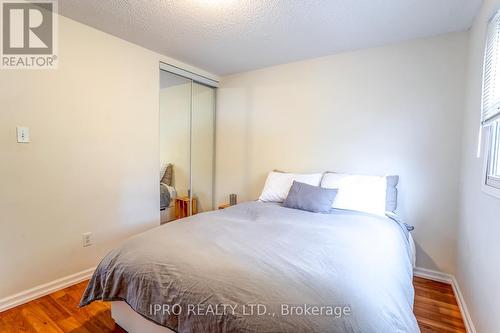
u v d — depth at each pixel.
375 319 0.85
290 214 2.11
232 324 0.92
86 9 1.90
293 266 1.15
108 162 2.34
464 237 1.91
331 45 2.49
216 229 1.65
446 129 2.22
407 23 2.05
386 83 2.46
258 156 3.27
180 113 3.10
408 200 2.38
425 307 1.85
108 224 2.36
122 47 2.40
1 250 1.75
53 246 2.00
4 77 1.73
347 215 2.09
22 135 1.81
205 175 3.52
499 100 1.27
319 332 0.82
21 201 1.83
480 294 1.44
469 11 1.84
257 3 1.80
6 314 1.72
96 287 1.45
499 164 1.36
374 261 1.23
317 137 2.85
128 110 2.48
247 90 3.33
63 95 2.02
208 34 2.28
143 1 1.79
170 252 1.30
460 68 2.16
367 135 2.56
